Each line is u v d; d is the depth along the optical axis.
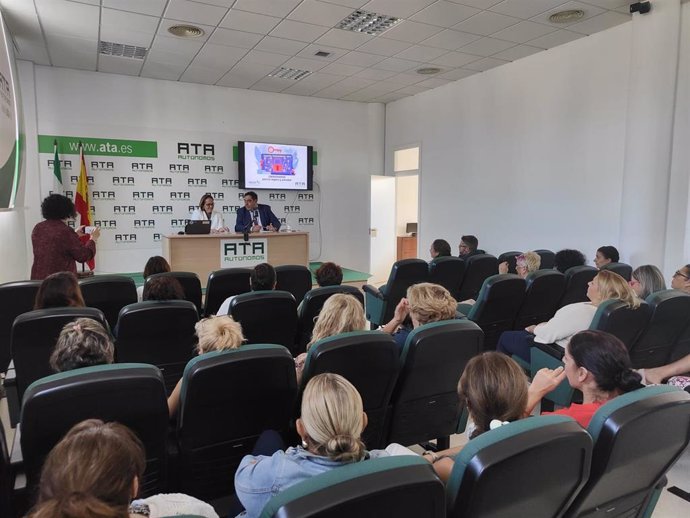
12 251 5.52
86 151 6.95
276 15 4.92
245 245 6.49
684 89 4.60
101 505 0.70
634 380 1.50
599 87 5.38
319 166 8.67
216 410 1.67
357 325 2.27
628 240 4.89
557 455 1.08
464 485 1.01
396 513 0.89
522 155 6.35
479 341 2.17
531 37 5.52
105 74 6.98
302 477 1.16
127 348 2.59
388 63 6.52
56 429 1.37
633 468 1.28
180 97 7.50
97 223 7.11
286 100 8.28
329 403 1.18
